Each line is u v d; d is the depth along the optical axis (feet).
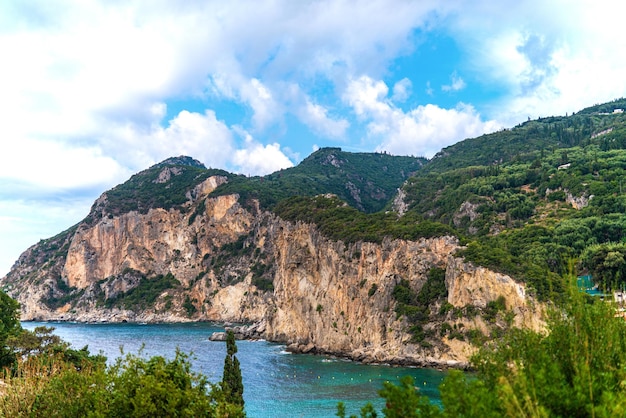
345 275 442.09
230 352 214.48
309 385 311.27
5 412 117.29
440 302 373.40
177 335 611.47
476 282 352.49
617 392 66.13
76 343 533.55
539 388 67.56
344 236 458.91
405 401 65.72
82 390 112.06
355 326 421.59
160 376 111.55
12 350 245.45
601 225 457.68
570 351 74.28
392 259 413.18
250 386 310.24
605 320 78.69
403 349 366.84
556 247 421.18
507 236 497.05
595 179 583.17
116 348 487.20
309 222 508.53
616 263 350.64
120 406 105.40
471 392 67.10
